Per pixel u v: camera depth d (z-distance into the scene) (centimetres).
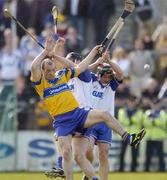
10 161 5462
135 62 5991
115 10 6356
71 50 6062
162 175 5169
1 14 6275
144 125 5481
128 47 6234
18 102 5534
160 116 5500
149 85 5716
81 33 6244
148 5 6412
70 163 3388
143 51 6078
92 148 3681
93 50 3566
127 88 5678
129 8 3631
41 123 5491
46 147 5475
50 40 3456
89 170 3431
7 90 5431
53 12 3619
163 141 5494
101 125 3706
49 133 5472
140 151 5494
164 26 6272
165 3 6469
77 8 6312
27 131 5484
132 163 5491
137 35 6312
